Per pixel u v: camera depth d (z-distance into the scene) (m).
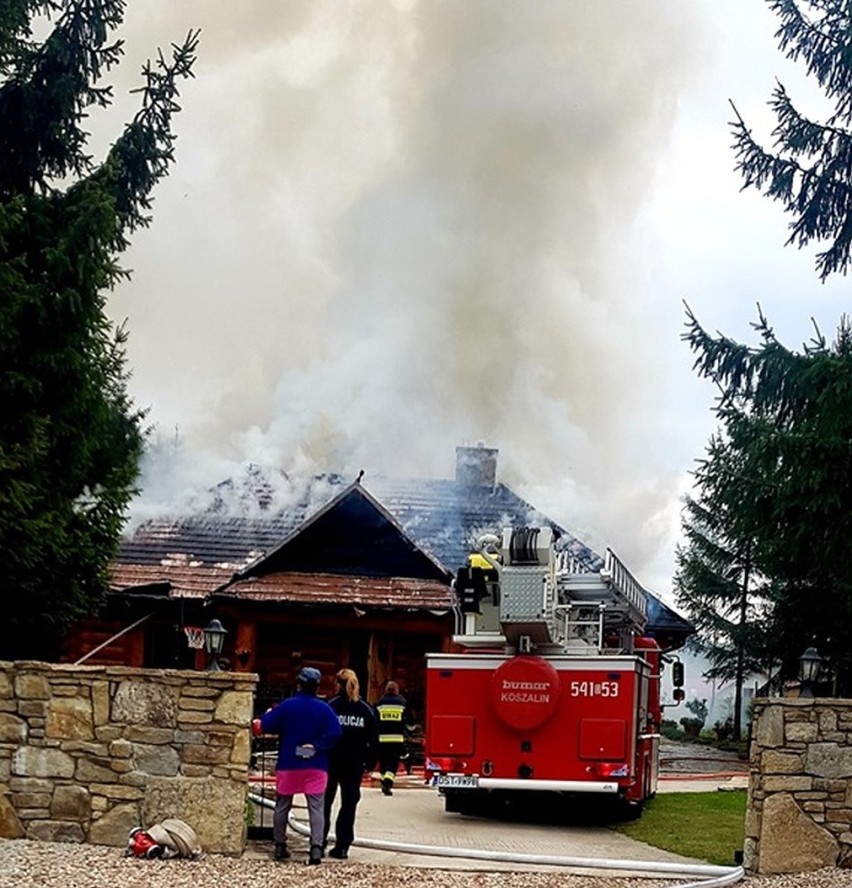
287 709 10.53
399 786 18.78
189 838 10.12
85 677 10.56
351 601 23.16
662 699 17.78
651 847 12.38
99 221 13.27
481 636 15.05
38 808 10.41
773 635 27.33
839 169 16.22
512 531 14.40
